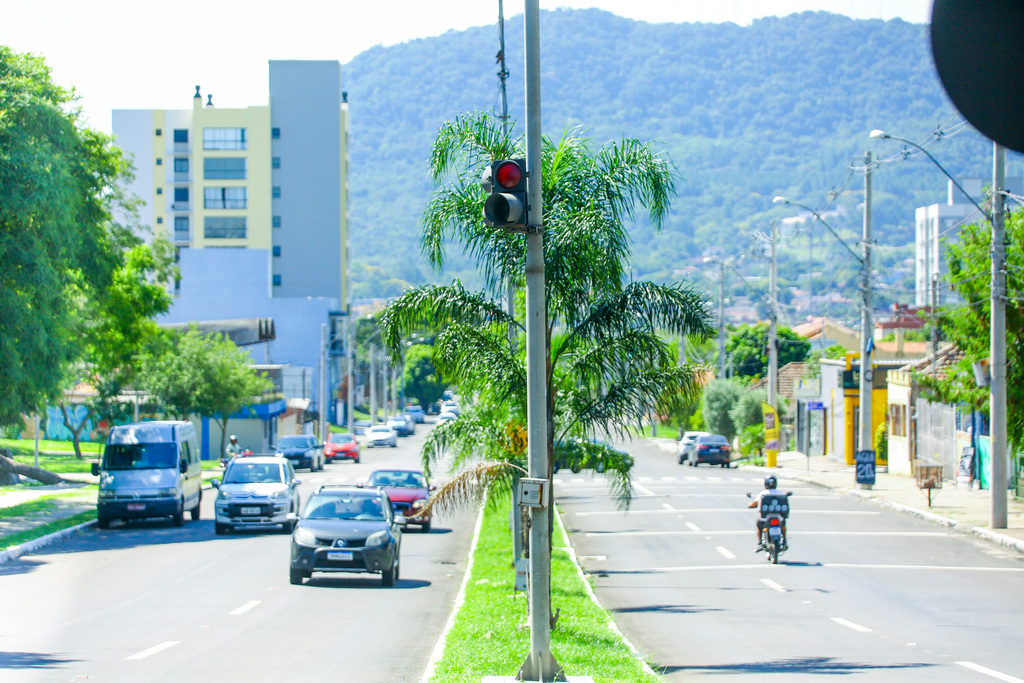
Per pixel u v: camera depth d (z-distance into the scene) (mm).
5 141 31719
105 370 58156
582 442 19359
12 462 47812
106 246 42000
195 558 25406
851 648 14555
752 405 74625
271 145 123875
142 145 123125
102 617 16734
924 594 20219
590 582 21781
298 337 108875
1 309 31750
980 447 43250
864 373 44375
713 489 46812
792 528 31969
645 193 16766
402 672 12461
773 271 61844
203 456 79125
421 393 167000
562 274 16031
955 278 32531
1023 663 13219
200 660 13086
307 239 124250
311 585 21219
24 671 12023
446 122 17062
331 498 22594
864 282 44438
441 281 17453
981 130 3318
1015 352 31000
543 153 16688
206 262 108312
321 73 124562
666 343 17078
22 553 25984
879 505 38750
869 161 43781
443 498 17531
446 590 21047
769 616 17719
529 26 11859
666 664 13391
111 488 32562
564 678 11297
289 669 12570
